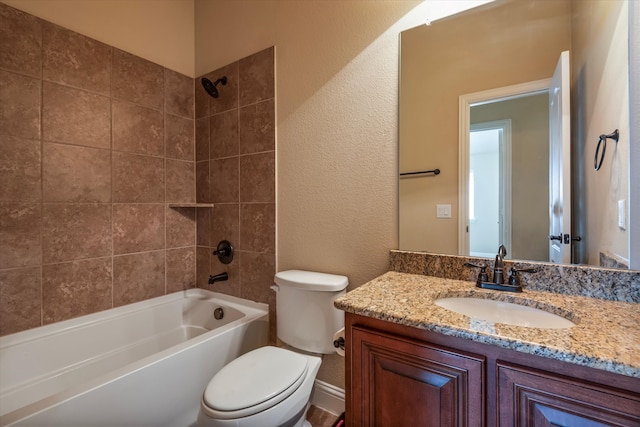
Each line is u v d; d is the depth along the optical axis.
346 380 0.90
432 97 1.26
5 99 1.37
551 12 1.07
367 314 0.84
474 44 1.19
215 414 0.92
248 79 1.81
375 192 1.39
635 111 0.87
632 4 0.87
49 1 1.50
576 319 0.79
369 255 1.41
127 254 1.81
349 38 1.45
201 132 2.10
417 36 1.29
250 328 1.63
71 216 1.58
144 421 1.17
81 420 1.00
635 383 0.56
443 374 0.74
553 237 1.06
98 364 1.64
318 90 1.55
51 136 1.51
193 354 1.35
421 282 1.13
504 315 0.98
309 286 1.35
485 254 1.16
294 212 1.65
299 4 1.61
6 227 1.38
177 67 2.05
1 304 1.37
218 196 2.00
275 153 1.70
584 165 1.02
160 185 1.97
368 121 1.41
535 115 1.09
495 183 1.15
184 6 2.10
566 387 0.61
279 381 1.06
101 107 1.69
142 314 1.85
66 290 1.57
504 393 0.67
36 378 1.44
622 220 0.93
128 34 1.81
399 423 0.80
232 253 1.92
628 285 0.90
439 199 1.25
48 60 1.49
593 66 1.00
